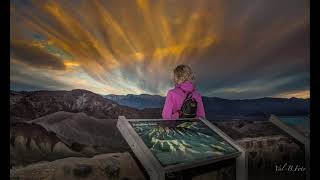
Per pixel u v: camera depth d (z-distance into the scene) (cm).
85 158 288
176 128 253
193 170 257
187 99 330
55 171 266
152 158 193
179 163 201
